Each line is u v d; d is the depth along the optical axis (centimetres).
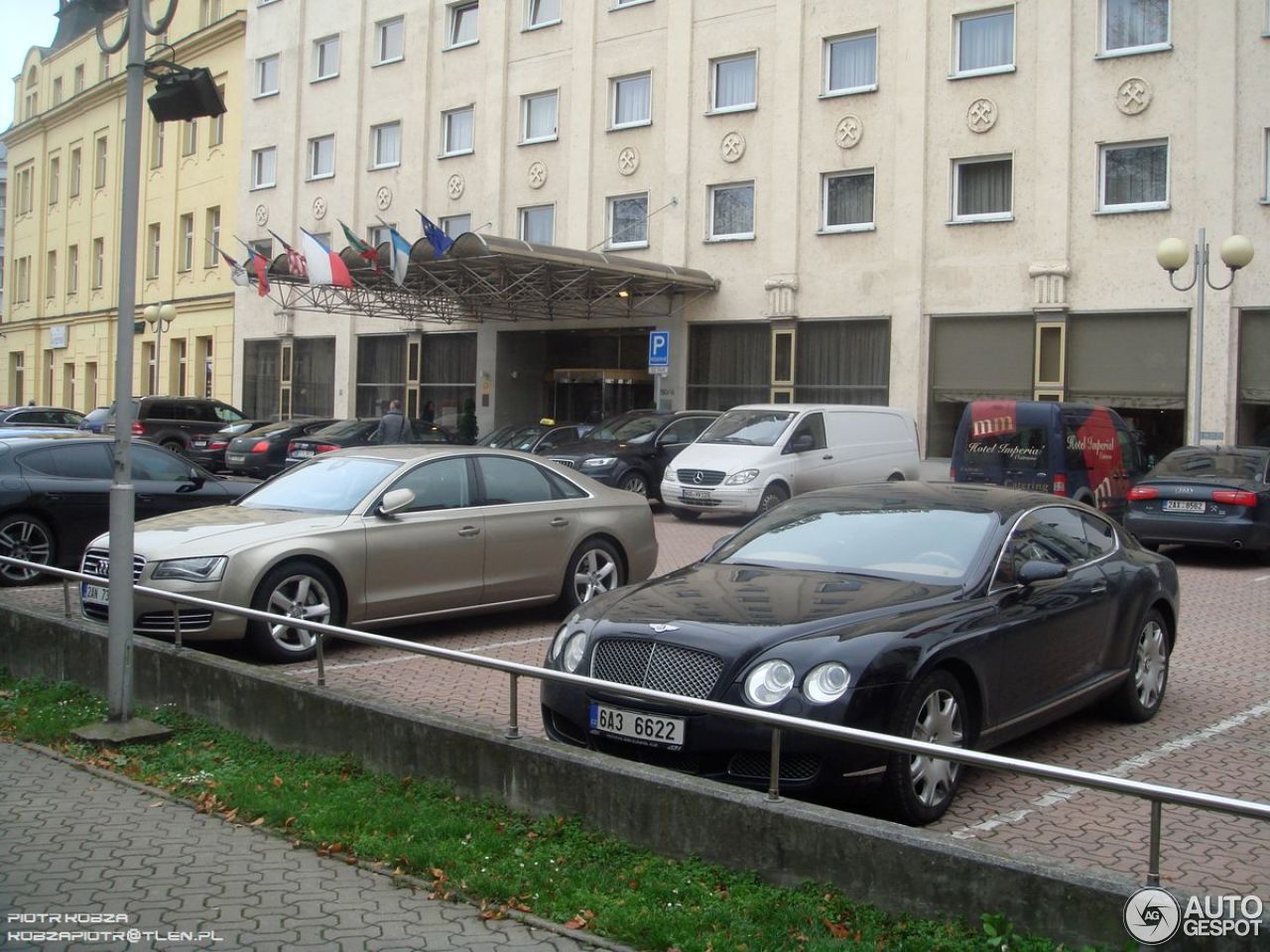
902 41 2402
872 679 516
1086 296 2188
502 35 3103
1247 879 421
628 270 2484
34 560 1216
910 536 661
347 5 3512
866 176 2484
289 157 3688
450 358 3278
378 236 3441
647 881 461
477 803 554
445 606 946
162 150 4356
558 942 420
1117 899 383
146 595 796
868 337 2469
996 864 406
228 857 503
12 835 527
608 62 2884
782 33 2573
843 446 2014
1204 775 625
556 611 1066
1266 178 2022
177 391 4269
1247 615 1157
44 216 5259
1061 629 641
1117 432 1739
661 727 531
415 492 943
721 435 1983
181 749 662
